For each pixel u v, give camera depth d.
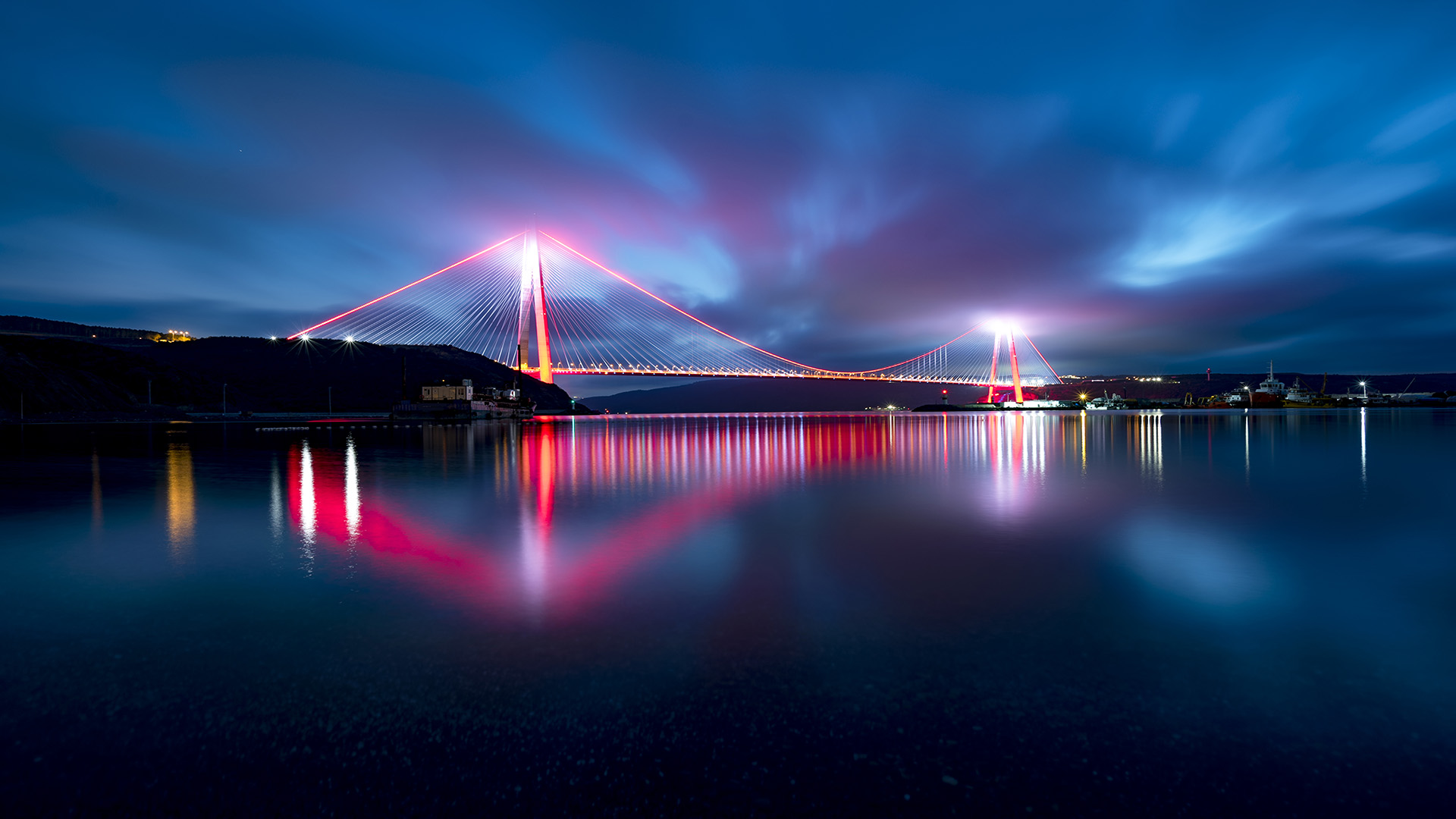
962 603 5.48
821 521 9.73
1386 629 4.79
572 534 8.69
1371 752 3.10
